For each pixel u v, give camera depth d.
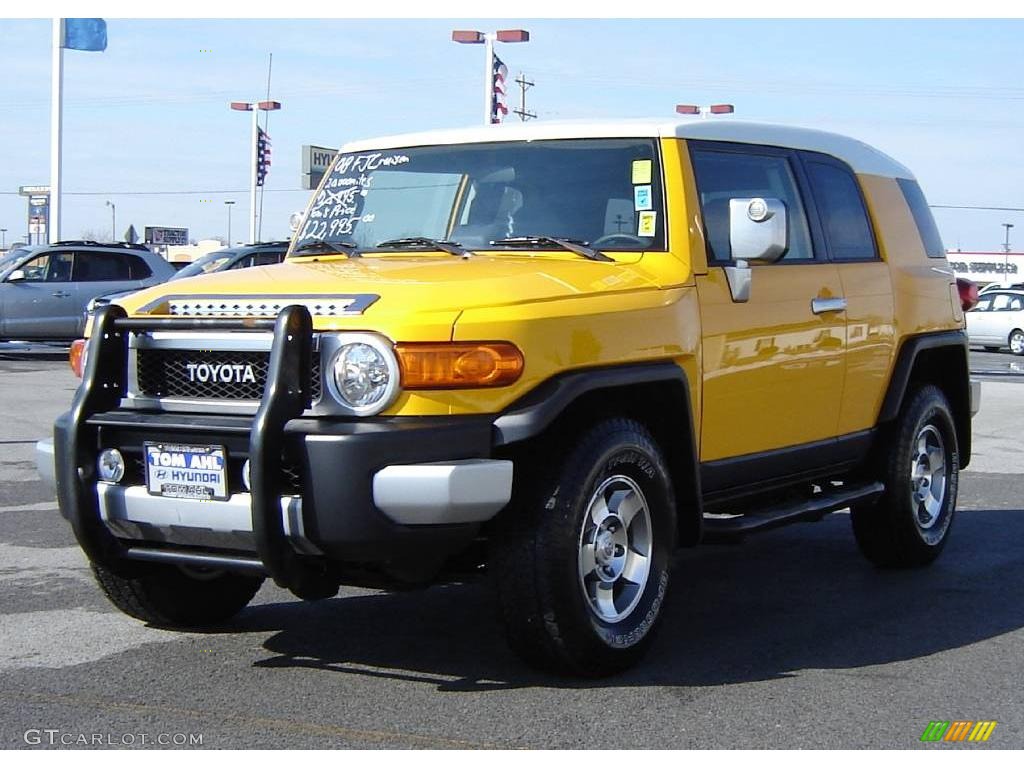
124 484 4.77
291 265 5.45
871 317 6.64
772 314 5.87
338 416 4.46
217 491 4.52
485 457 4.48
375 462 4.33
